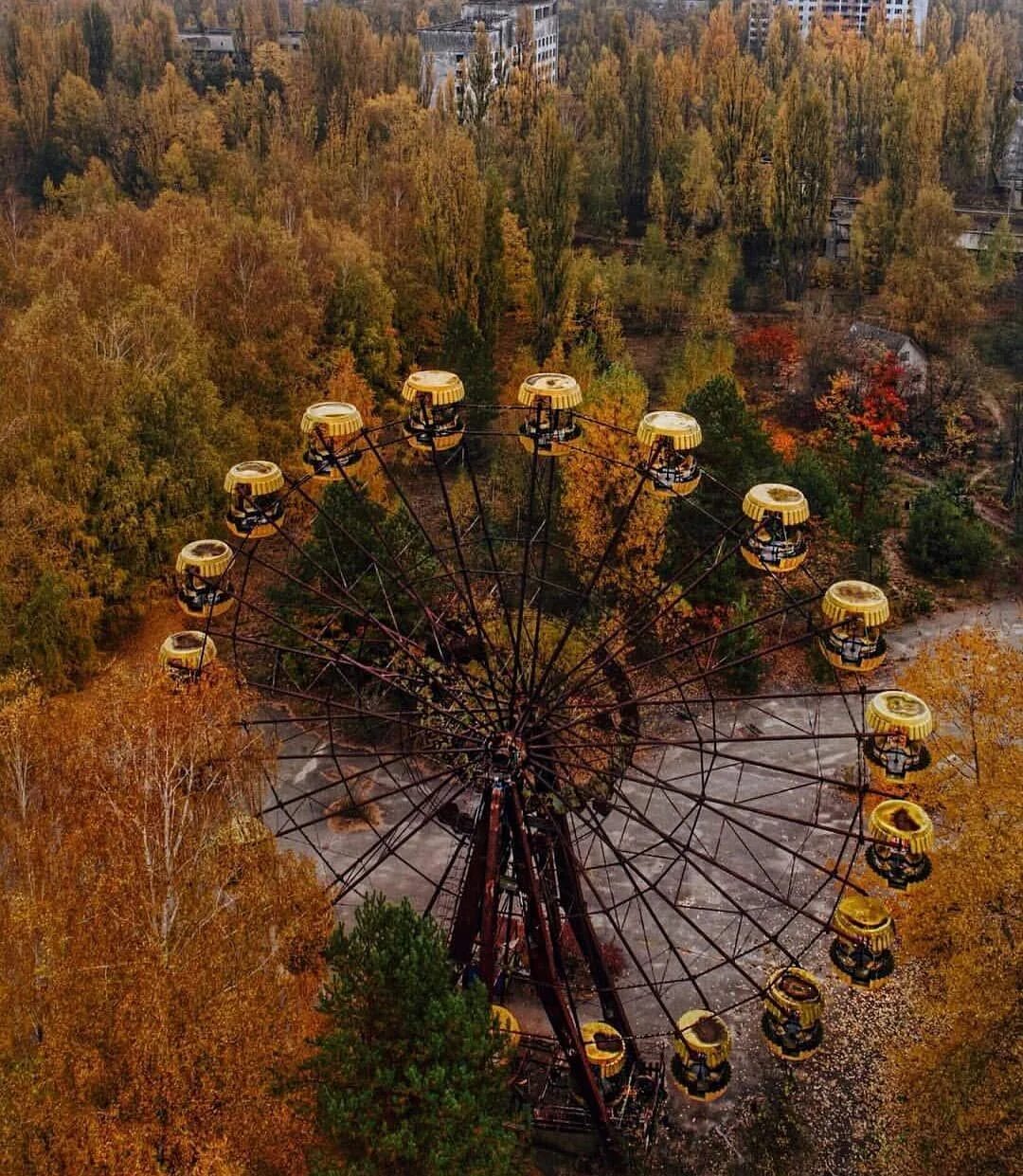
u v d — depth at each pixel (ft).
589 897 191.11
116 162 517.14
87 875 132.98
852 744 227.20
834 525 260.01
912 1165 146.92
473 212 335.67
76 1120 109.81
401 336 344.28
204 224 318.04
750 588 263.49
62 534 227.81
